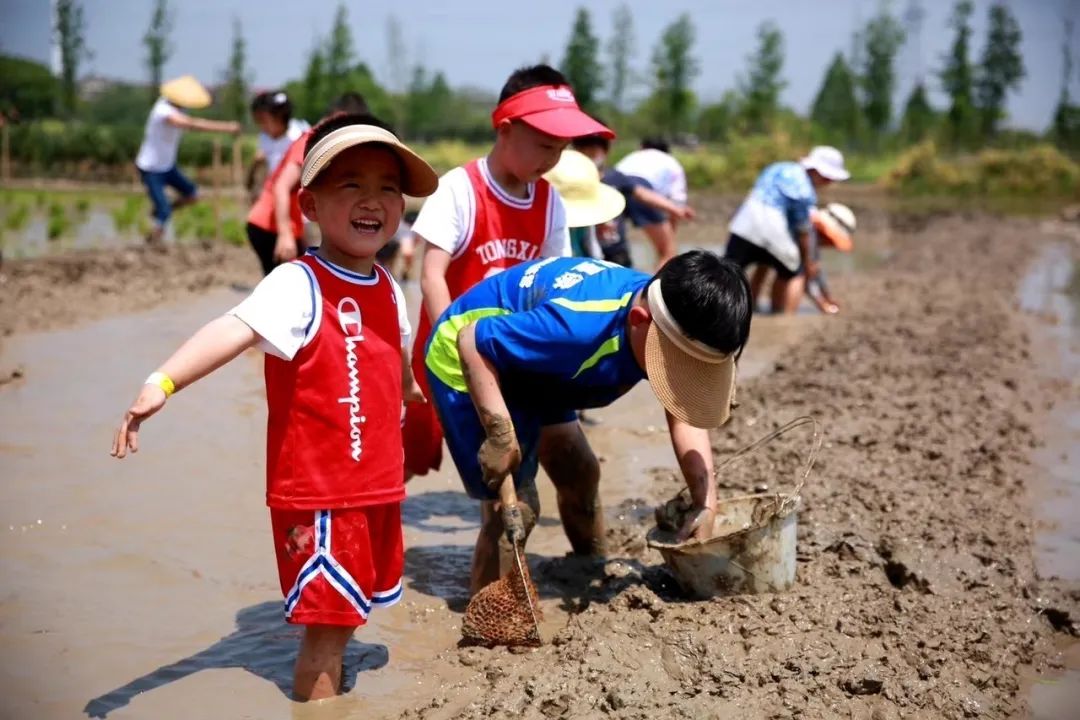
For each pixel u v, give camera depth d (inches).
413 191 141.6
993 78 2161.7
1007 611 166.9
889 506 204.5
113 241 602.5
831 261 678.5
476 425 161.8
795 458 233.0
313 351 134.0
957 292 512.4
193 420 260.5
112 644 155.1
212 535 194.5
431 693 144.2
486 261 185.6
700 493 158.4
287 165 341.4
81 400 271.1
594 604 158.9
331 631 140.6
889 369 329.7
